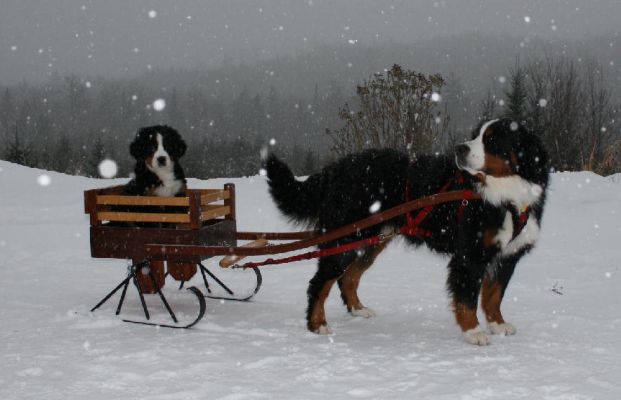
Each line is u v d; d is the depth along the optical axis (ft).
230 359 14.15
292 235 19.20
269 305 19.74
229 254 16.89
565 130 63.93
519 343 15.31
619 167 52.75
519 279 21.70
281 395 11.82
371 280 22.44
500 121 15.11
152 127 20.61
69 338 16.07
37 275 24.14
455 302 15.83
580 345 14.92
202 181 44.60
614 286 20.52
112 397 11.86
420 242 17.54
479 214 15.31
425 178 16.66
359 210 17.06
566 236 28.60
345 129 48.39
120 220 18.34
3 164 51.03
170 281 23.13
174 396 11.85
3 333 16.60
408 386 12.23
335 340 15.98
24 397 11.96
